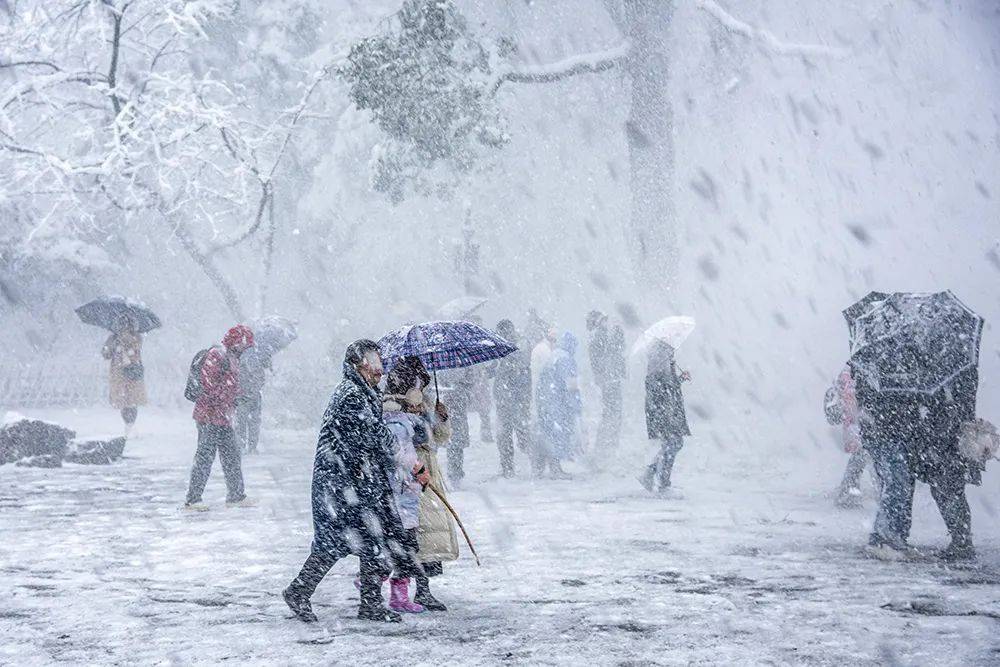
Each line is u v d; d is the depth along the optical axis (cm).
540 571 909
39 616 746
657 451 1453
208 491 1538
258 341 2136
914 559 954
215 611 763
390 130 2888
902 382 948
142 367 2436
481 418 2375
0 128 3103
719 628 698
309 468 1873
